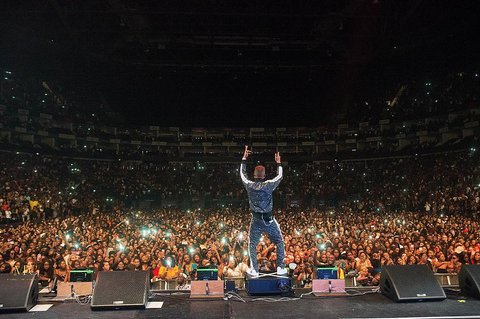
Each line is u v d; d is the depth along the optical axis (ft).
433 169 132.05
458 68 159.53
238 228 83.41
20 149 132.77
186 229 80.38
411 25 140.77
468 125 136.36
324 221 94.22
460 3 126.00
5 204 84.12
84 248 57.21
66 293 20.45
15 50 150.82
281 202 151.23
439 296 18.90
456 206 101.71
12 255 47.91
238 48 161.07
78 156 157.17
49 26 140.36
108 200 137.69
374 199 135.33
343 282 20.94
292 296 20.44
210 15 133.49
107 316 17.24
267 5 127.03
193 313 17.56
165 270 42.78
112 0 122.62
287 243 50.93
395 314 16.99
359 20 137.49
